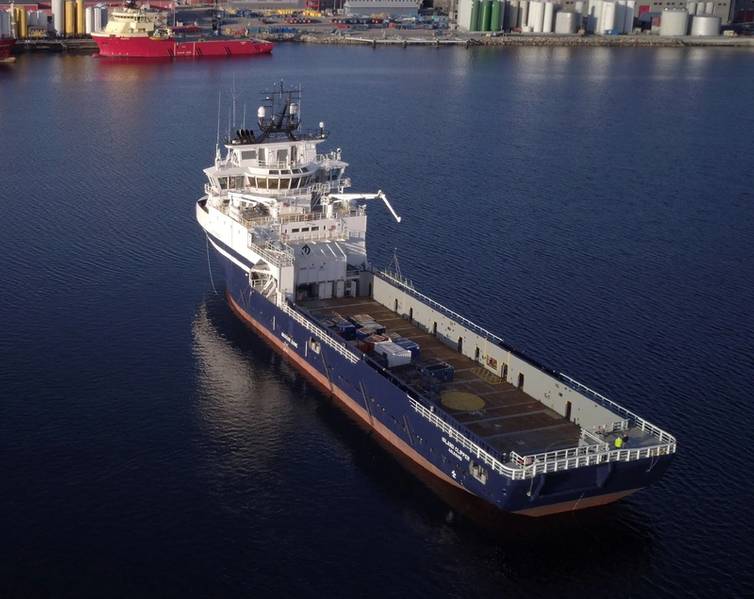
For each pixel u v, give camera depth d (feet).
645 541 183.83
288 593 166.71
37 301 289.12
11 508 185.37
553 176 480.23
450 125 617.62
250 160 281.54
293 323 247.91
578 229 384.88
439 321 245.04
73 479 196.03
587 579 173.37
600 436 184.24
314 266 267.18
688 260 348.59
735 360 261.24
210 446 211.82
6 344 257.96
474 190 444.14
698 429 223.30
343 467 206.49
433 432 195.62
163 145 524.93
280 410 229.66
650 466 180.75
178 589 165.99
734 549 181.57
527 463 174.19
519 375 217.56
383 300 268.62
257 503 191.83
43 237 351.67
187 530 181.98
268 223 268.82
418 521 188.44
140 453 207.31
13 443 208.33
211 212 287.48
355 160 501.56
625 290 314.14
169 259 331.98
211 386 239.91
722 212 419.54
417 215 396.98
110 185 432.66
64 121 588.50
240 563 173.68
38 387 234.58
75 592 163.84
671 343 271.69
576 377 247.70
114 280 309.83
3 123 575.79
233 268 279.90
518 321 284.41
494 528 186.91
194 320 280.51
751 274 334.85
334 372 232.12
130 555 173.99
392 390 207.00
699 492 198.90
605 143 575.38
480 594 168.86
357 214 281.95
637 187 462.60
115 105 651.25
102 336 266.36
